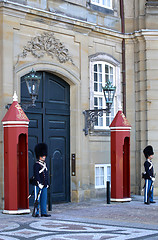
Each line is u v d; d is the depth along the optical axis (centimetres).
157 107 1614
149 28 1620
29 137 1346
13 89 1264
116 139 1423
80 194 1449
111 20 1625
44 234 905
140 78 1636
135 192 1638
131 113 1652
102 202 1441
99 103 1577
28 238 870
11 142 1162
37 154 1136
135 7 1658
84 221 1063
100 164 1556
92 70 1536
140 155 1625
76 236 881
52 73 1416
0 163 1223
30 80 1188
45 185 1129
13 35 1274
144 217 1127
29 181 1213
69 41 1440
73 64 1452
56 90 1439
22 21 1296
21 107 1239
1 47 1245
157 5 1627
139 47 1639
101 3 1608
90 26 1490
